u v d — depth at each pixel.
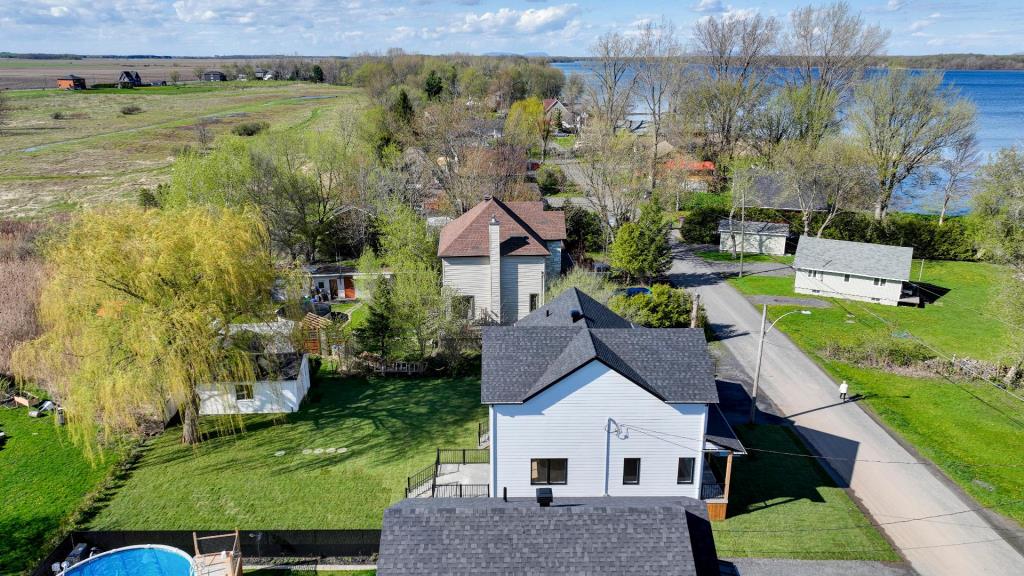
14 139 117.06
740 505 26.08
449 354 38.66
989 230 50.66
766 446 30.61
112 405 26.62
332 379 38.16
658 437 24.09
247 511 25.64
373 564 22.69
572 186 85.69
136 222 29.83
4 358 37.88
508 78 147.62
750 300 52.06
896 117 65.75
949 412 34.22
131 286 28.17
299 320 33.56
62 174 92.19
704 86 88.62
